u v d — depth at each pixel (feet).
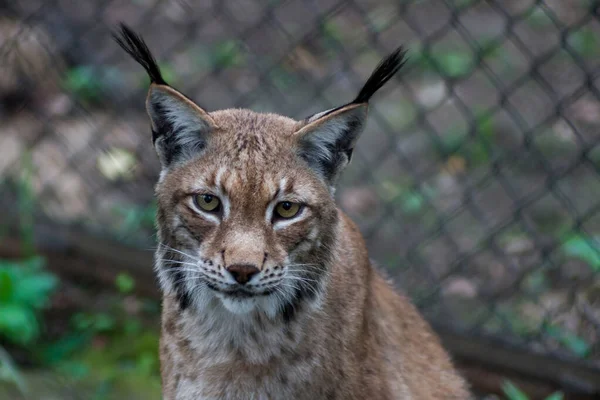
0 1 46.24
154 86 22.20
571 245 33.94
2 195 40.45
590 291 34.47
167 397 23.82
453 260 36.58
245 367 22.91
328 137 22.50
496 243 37.58
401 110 45.80
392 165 42.91
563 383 31.58
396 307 26.48
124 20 48.19
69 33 46.21
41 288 33.99
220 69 43.57
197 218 21.90
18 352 33.68
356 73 44.96
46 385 32.12
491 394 32.60
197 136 22.33
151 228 37.65
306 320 22.71
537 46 48.37
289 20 47.70
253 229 21.53
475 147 42.32
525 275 34.53
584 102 43.39
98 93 44.37
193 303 22.99
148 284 36.76
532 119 43.55
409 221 39.40
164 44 47.70
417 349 26.63
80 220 39.19
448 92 38.86
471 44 39.63
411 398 25.08
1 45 44.39
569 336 32.96
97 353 34.47
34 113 43.88
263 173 21.59
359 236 25.08
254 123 22.50
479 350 32.73
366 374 23.48
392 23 41.22
